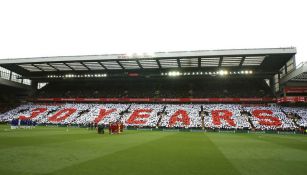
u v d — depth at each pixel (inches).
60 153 585.3
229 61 2225.6
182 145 822.5
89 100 2760.8
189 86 2920.8
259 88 2723.9
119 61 2303.2
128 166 445.1
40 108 2684.5
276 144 917.8
